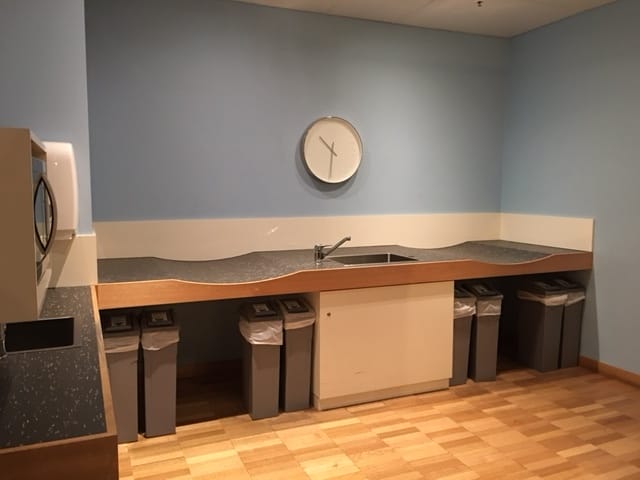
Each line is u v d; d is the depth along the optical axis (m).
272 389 2.82
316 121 3.54
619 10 3.31
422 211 3.98
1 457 0.89
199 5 3.19
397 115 3.82
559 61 3.74
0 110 2.23
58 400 1.13
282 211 3.53
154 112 3.15
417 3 3.34
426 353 3.13
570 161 3.70
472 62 4.05
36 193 1.50
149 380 2.56
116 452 0.96
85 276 2.39
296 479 2.24
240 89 3.34
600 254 3.52
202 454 2.44
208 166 3.30
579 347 3.71
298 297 3.04
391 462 2.39
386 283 2.95
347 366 2.93
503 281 4.20
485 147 4.18
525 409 2.97
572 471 2.32
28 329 1.84
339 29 3.57
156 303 2.46
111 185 3.09
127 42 3.05
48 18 2.26
